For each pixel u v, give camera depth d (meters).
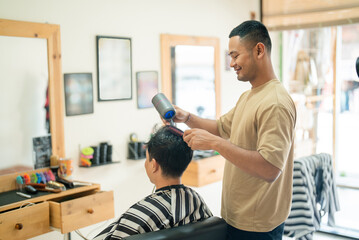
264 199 1.43
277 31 3.79
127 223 1.36
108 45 2.69
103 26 2.66
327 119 3.79
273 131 1.33
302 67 3.87
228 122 1.77
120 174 2.81
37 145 2.37
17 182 2.23
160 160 1.44
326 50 3.73
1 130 2.22
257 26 1.46
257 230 1.45
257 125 1.42
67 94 2.50
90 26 2.59
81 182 2.41
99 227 2.70
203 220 1.43
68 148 2.52
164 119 1.67
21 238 1.94
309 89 3.86
